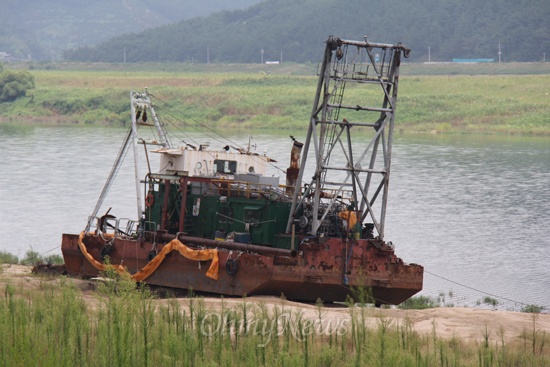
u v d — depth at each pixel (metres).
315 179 106.69
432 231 181.38
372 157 110.44
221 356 62.22
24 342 59.25
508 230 183.62
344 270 101.56
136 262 111.62
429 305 115.56
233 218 111.00
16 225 178.62
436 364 66.88
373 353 59.78
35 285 101.75
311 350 65.88
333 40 105.56
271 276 99.50
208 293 104.56
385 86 110.12
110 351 61.31
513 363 69.31
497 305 120.81
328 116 108.88
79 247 116.19
